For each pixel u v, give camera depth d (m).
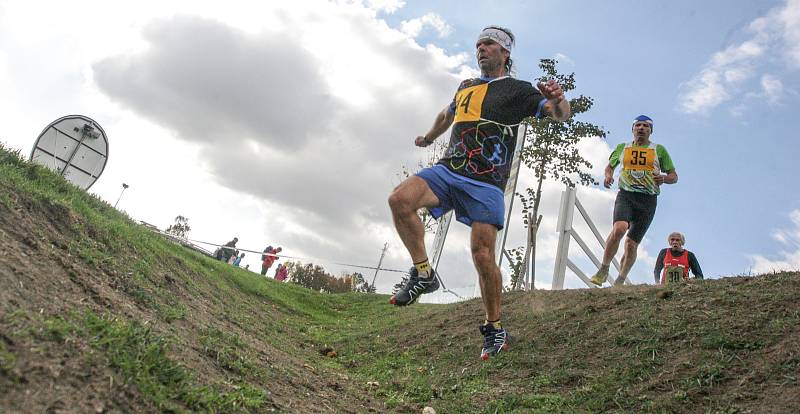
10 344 2.32
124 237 6.52
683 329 5.30
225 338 4.91
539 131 13.88
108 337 2.84
